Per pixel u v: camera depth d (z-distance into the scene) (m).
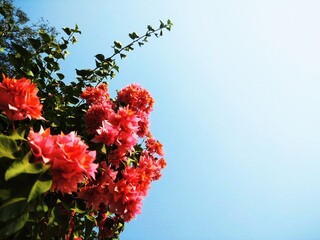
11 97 1.78
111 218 3.21
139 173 2.91
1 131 2.13
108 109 3.24
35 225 1.54
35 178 1.26
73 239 2.49
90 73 3.94
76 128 3.35
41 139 1.45
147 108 4.33
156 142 4.85
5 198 1.16
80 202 2.50
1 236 1.13
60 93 3.58
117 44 4.16
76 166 1.48
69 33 3.76
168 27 4.45
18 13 9.84
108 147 2.75
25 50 3.00
